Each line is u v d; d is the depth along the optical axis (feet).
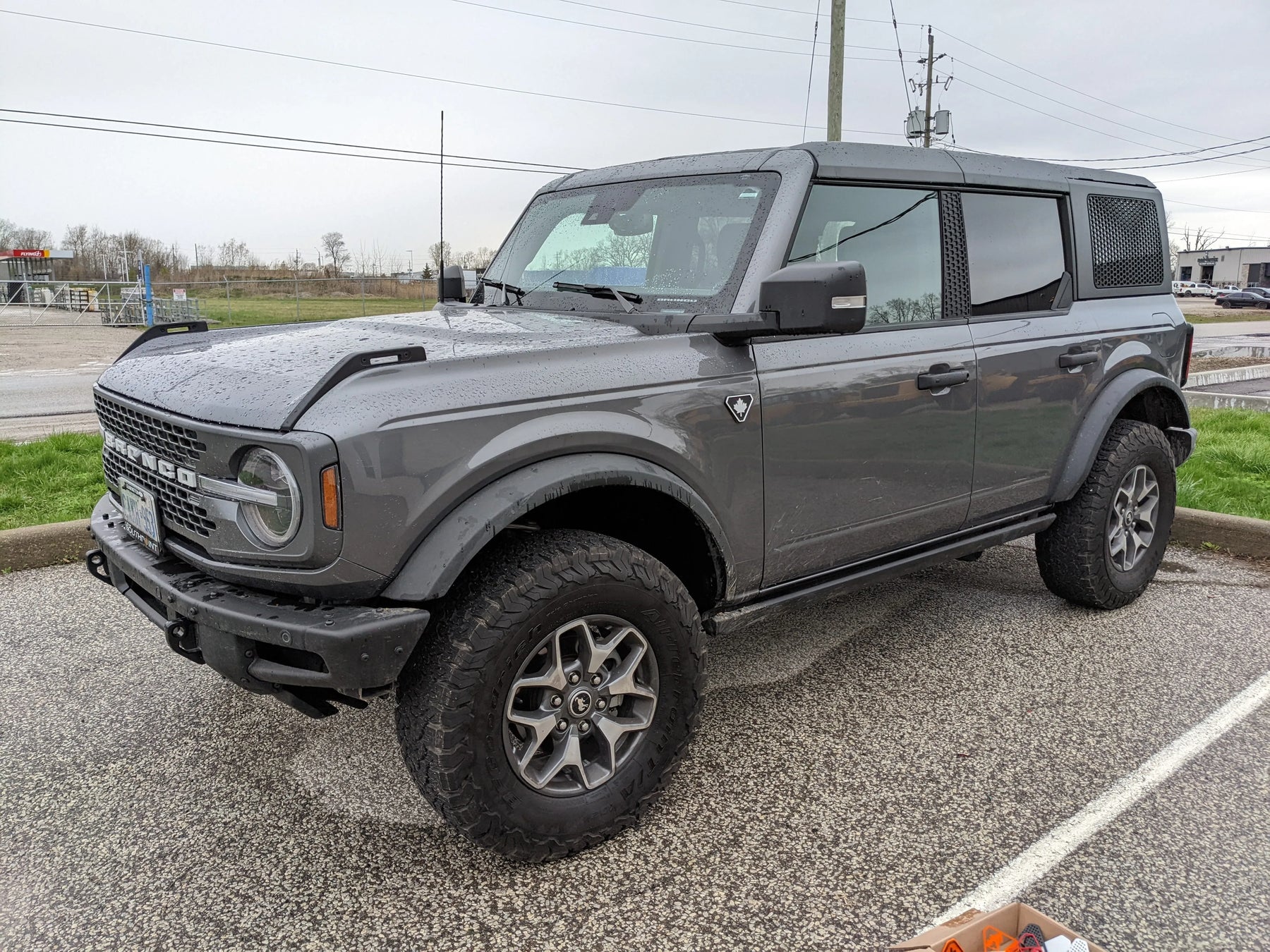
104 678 11.80
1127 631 13.38
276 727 10.61
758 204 9.76
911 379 10.45
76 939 7.15
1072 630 13.43
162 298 110.52
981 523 12.17
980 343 11.40
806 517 9.80
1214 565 16.60
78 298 126.21
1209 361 70.54
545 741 8.21
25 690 11.47
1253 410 35.24
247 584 7.59
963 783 9.34
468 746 7.34
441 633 7.43
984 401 11.39
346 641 6.82
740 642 13.15
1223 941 7.06
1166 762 9.70
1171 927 7.22
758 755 9.95
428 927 7.30
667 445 8.37
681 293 9.75
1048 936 6.63
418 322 9.75
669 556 9.66
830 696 11.37
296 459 6.79
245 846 8.36
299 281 106.52
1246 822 8.63
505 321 9.74
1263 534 16.78
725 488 8.95
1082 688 11.53
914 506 10.89
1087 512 13.24
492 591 7.44
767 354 9.32
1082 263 13.32
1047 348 12.23
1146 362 13.93
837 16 60.34
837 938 7.14
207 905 7.55
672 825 8.68
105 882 7.83
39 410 37.04
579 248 11.21
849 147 10.37
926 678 11.87
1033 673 11.96
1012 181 12.25
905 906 7.49
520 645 7.49
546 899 7.63
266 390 7.42
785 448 9.41
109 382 9.56
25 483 20.97
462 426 7.30
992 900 7.54
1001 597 14.92
